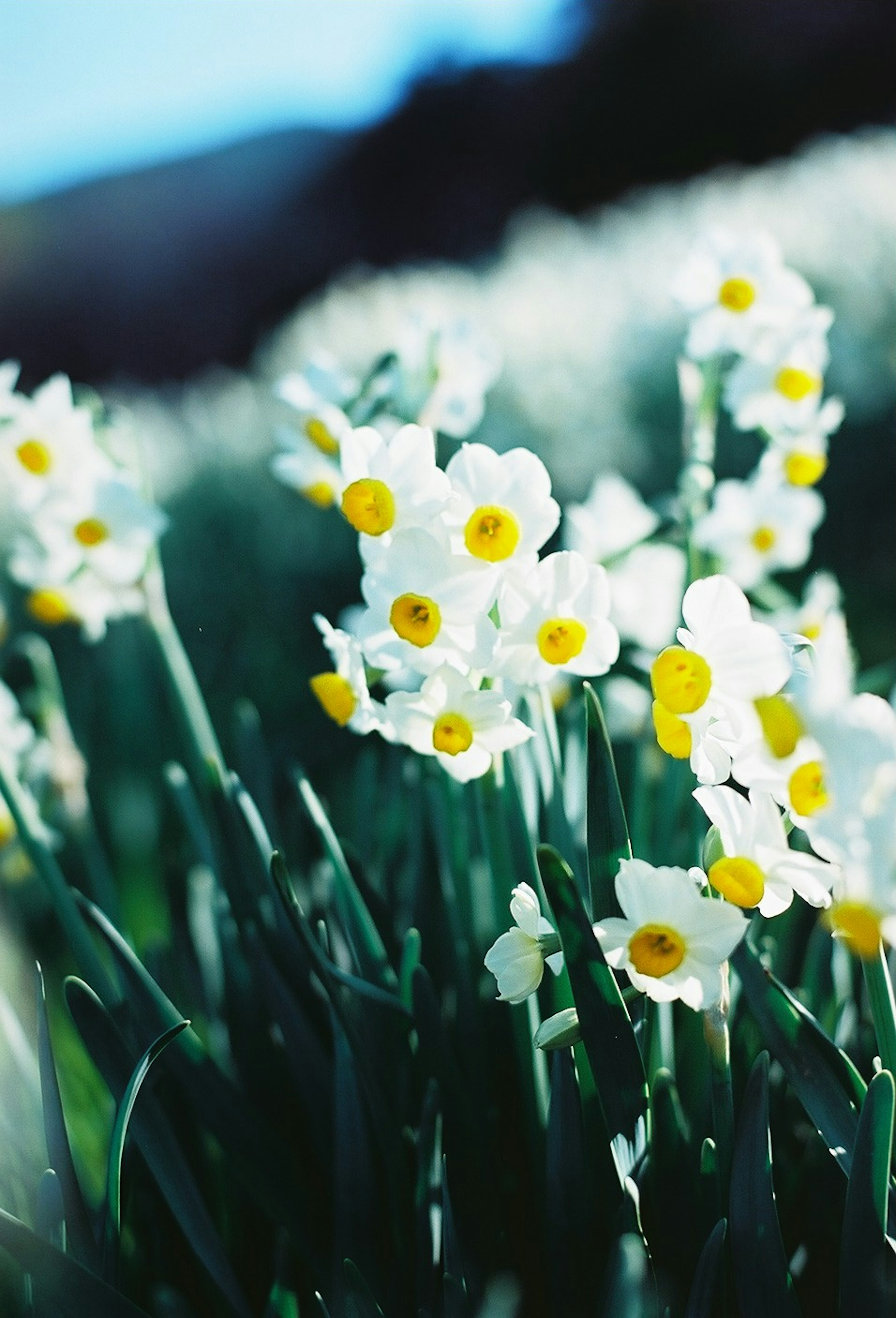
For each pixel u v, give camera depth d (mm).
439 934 736
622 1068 576
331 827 707
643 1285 550
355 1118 616
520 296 2770
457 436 762
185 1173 624
